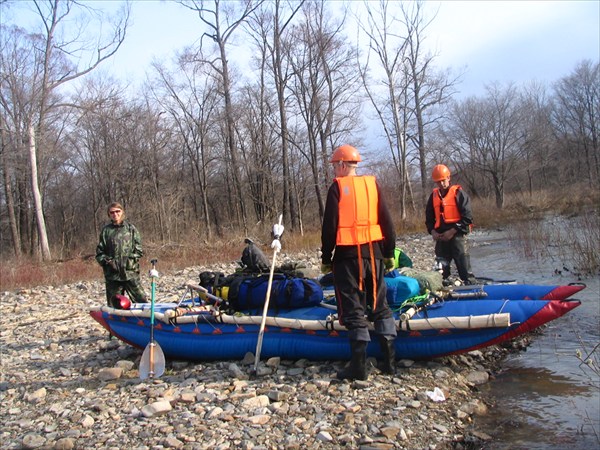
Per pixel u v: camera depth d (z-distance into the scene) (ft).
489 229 82.94
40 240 83.97
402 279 18.62
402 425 14.03
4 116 95.25
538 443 13.17
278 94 97.71
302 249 70.64
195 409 15.40
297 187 100.99
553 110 170.60
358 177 16.51
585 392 15.93
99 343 24.31
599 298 27.02
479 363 18.94
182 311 20.44
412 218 98.53
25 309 38.52
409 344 18.19
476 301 18.63
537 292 19.77
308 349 18.70
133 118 119.65
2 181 119.96
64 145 115.24
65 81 87.20
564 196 105.60
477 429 14.02
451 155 125.70
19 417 16.17
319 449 12.94
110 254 24.25
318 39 96.32
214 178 143.64
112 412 15.76
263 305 19.93
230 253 71.20
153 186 121.08
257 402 15.51
